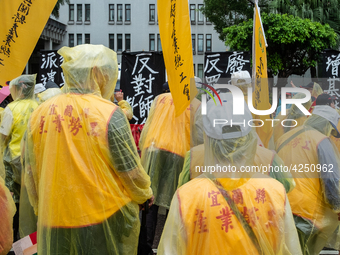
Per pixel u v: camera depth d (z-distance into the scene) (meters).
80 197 1.97
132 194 2.12
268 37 12.77
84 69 2.11
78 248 1.97
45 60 6.21
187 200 1.50
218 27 16.19
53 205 1.97
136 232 2.19
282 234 1.48
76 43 25.88
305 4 13.68
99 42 25.84
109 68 2.19
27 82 3.59
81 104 2.05
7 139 3.46
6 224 2.31
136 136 5.93
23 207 2.83
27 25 2.73
